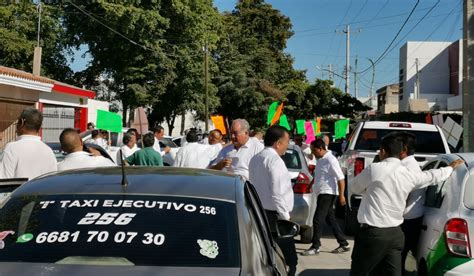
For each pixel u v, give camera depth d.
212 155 8.95
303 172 9.32
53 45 32.31
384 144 5.43
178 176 3.73
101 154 8.10
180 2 32.25
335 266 8.04
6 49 29.25
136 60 32.25
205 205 3.30
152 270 2.80
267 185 6.20
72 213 3.20
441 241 5.23
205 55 33.91
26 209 3.27
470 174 5.43
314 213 9.18
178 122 51.69
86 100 26.30
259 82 44.38
